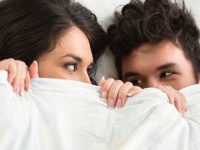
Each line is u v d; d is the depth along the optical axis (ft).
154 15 3.45
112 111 2.34
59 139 2.00
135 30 3.42
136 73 3.43
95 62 3.56
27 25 2.92
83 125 2.17
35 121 2.08
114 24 3.66
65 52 2.86
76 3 3.33
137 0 3.77
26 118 2.06
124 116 2.27
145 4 3.64
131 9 3.66
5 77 2.20
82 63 2.94
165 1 3.66
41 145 1.98
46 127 2.07
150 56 3.36
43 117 2.13
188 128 2.27
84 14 3.29
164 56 3.33
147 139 2.11
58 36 2.87
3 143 1.87
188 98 2.83
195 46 3.66
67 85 2.40
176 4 3.73
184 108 2.68
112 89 2.45
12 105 2.04
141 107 2.30
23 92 2.27
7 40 2.92
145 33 3.35
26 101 2.20
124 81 3.59
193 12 3.95
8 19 2.96
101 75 3.61
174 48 3.39
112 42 3.61
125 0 3.90
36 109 2.16
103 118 2.24
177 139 2.14
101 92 2.46
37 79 2.39
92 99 2.37
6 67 2.29
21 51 2.89
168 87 2.77
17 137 1.93
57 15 2.95
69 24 2.96
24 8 2.99
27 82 2.33
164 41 3.37
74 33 2.96
